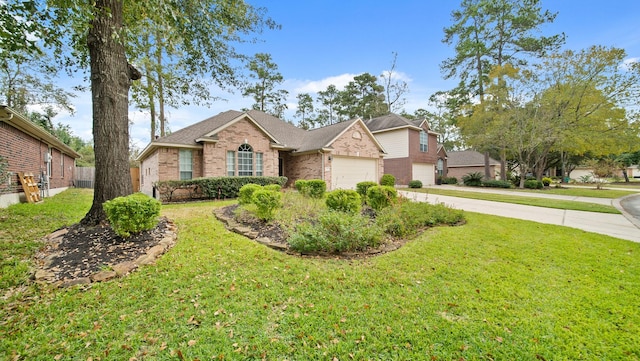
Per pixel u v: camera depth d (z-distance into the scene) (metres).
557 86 18.56
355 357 2.14
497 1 20.53
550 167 35.12
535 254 4.49
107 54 5.36
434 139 24.72
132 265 3.79
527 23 19.91
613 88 17.27
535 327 2.51
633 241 5.30
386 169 23.12
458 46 22.45
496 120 20.53
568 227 6.52
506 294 3.12
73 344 2.28
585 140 19.34
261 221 6.19
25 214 6.82
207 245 4.76
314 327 2.50
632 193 16.59
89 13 4.42
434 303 2.92
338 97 36.41
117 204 4.38
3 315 2.67
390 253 4.53
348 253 4.51
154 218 4.86
